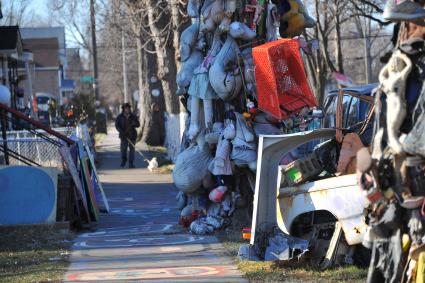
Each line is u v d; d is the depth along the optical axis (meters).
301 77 19.88
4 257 18.31
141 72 72.50
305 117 20.73
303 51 20.95
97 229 23.62
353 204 14.05
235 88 20.94
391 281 8.55
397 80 8.37
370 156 8.34
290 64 19.78
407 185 8.38
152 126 71.88
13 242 20.48
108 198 34.22
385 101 8.69
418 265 8.38
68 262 17.47
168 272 15.81
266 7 21.91
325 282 13.81
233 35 20.89
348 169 14.70
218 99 21.70
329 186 14.34
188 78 22.58
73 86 142.12
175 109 56.97
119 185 40.69
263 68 19.41
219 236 20.52
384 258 8.60
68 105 68.31
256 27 21.67
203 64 21.55
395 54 8.55
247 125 20.81
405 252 8.55
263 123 20.86
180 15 43.62
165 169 48.56
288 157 18.78
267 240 15.38
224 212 21.36
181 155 21.88
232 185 21.38
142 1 50.75
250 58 21.17
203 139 21.77
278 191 15.30
